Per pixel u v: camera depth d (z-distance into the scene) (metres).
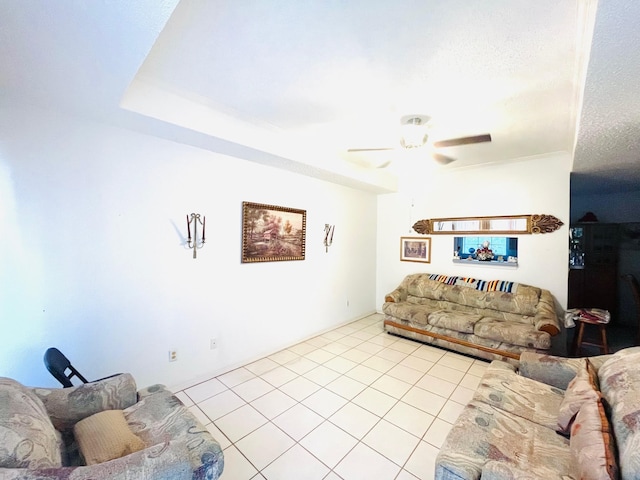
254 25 1.35
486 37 1.41
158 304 2.52
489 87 1.89
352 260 4.76
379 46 1.50
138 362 2.41
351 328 4.48
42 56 1.30
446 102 2.11
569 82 1.80
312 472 1.74
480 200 4.09
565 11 1.22
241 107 2.29
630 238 4.57
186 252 2.69
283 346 3.63
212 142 2.52
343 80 1.84
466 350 3.39
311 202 3.96
